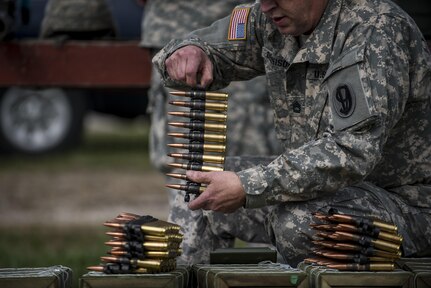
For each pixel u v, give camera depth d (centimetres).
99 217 1557
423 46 673
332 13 664
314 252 650
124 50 1145
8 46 1150
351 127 636
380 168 708
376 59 643
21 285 586
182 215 738
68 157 2275
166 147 1004
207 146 683
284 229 672
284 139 704
